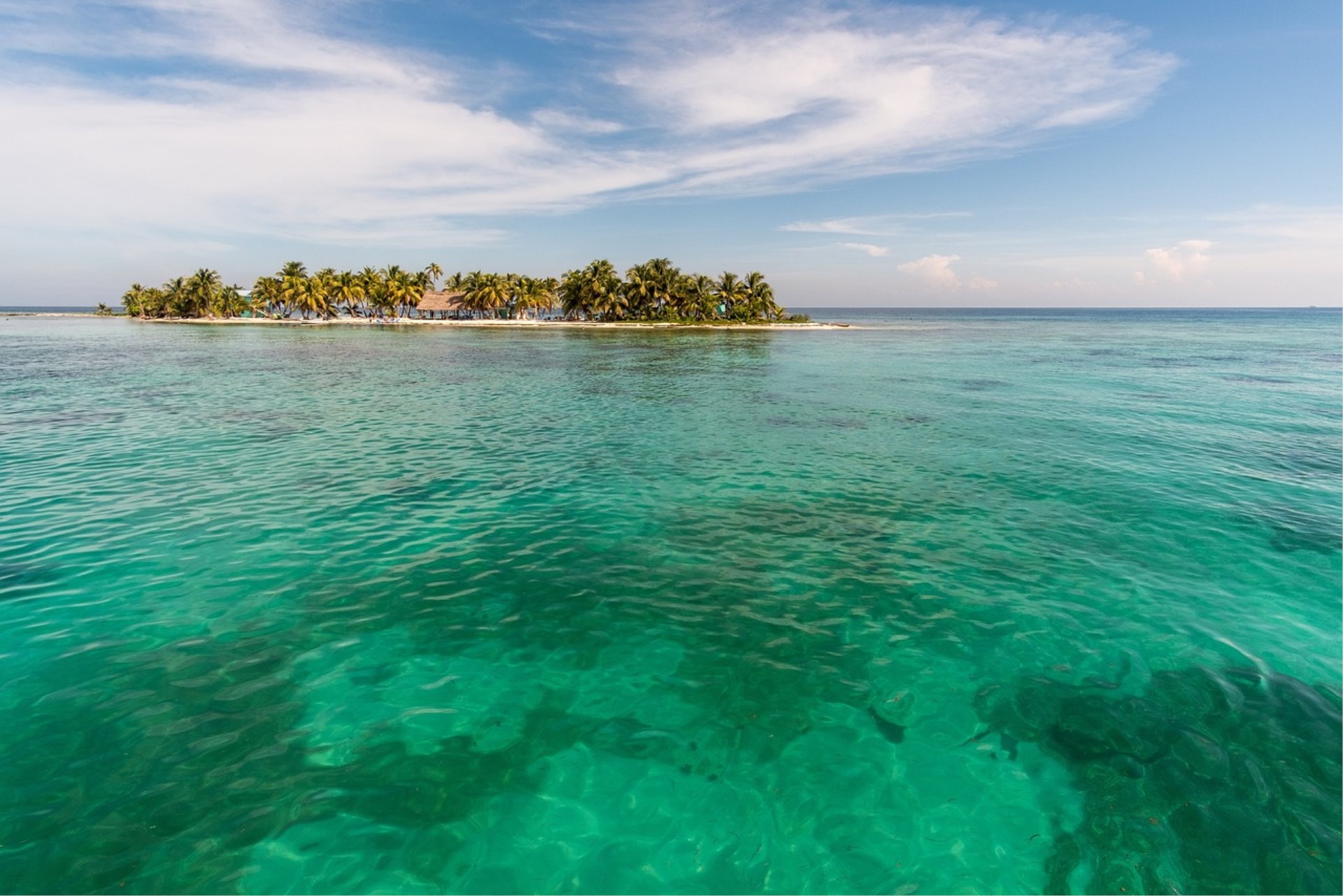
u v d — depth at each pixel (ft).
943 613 33.71
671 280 406.62
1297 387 122.93
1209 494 53.78
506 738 24.00
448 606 33.58
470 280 434.30
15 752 22.13
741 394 112.68
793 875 18.60
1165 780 22.16
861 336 329.93
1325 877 18.38
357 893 17.75
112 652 28.50
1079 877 18.52
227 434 72.33
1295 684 27.58
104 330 335.88
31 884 17.37
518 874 18.47
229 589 34.68
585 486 54.65
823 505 50.60
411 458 62.90
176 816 19.83
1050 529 45.65
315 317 489.67
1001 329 423.64
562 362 170.40
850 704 26.37
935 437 75.66
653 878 18.45
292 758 22.53
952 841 19.81
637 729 24.70
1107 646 30.63
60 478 53.62
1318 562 39.99
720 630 31.86
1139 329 420.77
